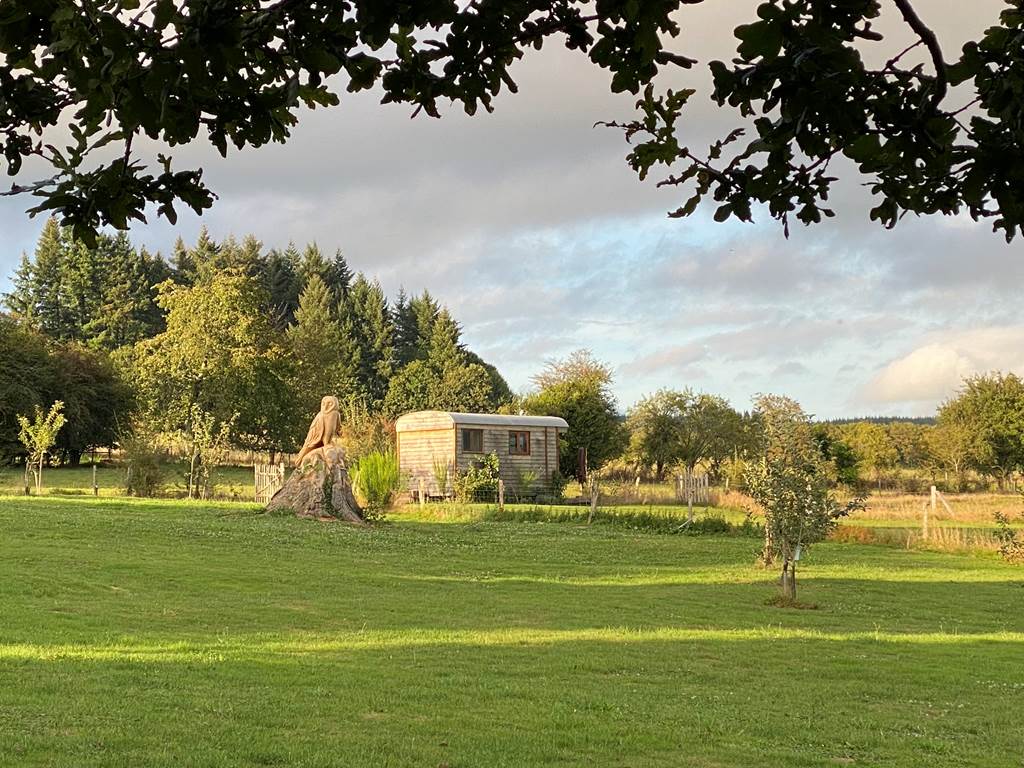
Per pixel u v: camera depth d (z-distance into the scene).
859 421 85.25
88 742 8.09
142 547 24.80
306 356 79.81
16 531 26.48
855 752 9.03
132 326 101.50
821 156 2.75
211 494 51.62
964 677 12.98
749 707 10.80
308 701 10.03
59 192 2.79
